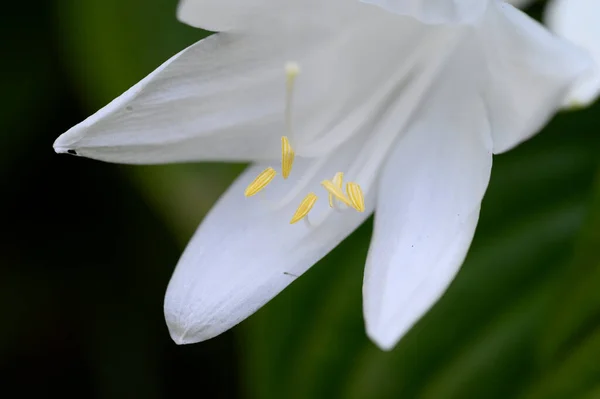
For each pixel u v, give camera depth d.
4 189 0.45
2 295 0.46
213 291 0.38
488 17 0.36
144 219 0.45
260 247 0.38
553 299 0.40
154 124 0.37
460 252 0.37
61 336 0.46
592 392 0.40
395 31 0.38
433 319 0.42
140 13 0.42
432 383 0.41
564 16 0.39
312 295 0.42
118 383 0.46
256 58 0.38
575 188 0.42
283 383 0.42
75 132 0.36
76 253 0.46
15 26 0.44
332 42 0.38
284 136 0.38
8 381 0.47
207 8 0.37
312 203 0.38
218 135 0.38
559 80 0.35
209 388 0.47
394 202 0.38
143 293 0.46
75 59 0.42
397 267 0.37
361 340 0.42
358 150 0.39
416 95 0.38
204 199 0.42
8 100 0.44
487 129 0.38
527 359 0.41
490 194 0.42
